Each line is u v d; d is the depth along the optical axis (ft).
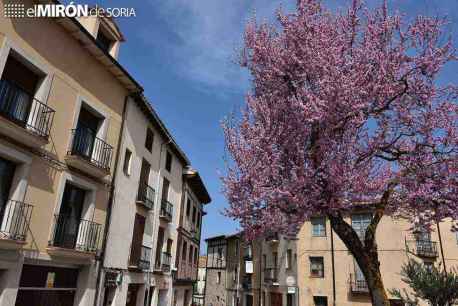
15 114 32.32
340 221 27.81
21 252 31.63
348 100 25.99
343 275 83.97
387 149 29.71
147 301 57.47
